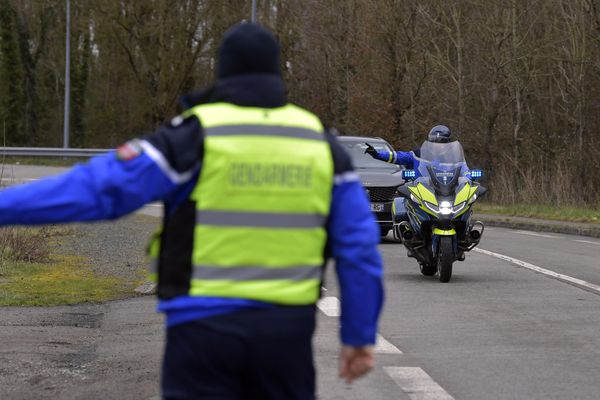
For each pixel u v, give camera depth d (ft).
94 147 536.42
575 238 199.31
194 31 452.35
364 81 370.94
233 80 30.89
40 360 71.97
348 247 30.37
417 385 64.95
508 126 338.34
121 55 469.57
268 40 31.14
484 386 64.95
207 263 29.30
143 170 28.35
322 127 31.53
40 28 564.30
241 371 29.22
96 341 80.07
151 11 447.42
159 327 87.10
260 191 29.68
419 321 90.89
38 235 140.15
